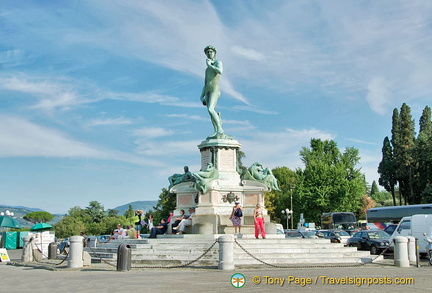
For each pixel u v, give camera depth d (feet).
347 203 211.61
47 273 54.08
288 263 62.69
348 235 118.01
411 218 85.76
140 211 94.43
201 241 67.21
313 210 216.54
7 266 70.64
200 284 41.37
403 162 247.70
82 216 353.51
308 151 255.50
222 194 80.48
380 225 139.03
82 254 60.03
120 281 43.93
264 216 81.20
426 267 61.52
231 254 55.31
